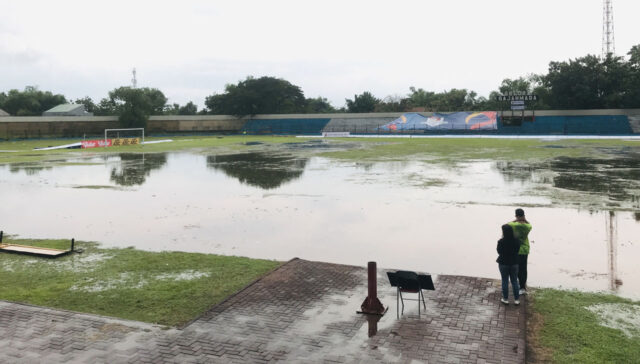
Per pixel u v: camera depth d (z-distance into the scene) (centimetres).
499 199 2098
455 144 6241
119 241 1466
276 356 714
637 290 987
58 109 13362
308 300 939
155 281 1081
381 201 2091
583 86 8912
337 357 707
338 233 1530
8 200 2231
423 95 13488
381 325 816
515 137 7944
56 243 1441
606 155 4303
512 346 727
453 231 1529
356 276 1081
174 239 1482
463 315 849
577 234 1464
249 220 1741
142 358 715
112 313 901
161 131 10794
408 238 1453
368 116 10550
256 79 12069
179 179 2948
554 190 2319
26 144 7550
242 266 1182
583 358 696
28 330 818
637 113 8575
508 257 885
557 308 888
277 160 4194
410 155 4544
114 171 3438
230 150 5594
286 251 1332
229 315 869
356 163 3819
